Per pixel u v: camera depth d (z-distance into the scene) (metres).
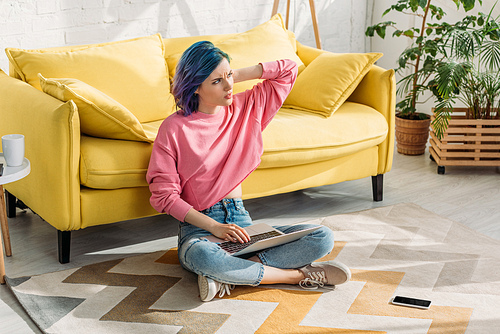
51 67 2.39
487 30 3.21
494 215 2.60
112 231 2.47
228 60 1.94
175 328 1.69
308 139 2.43
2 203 2.15
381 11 4.32
